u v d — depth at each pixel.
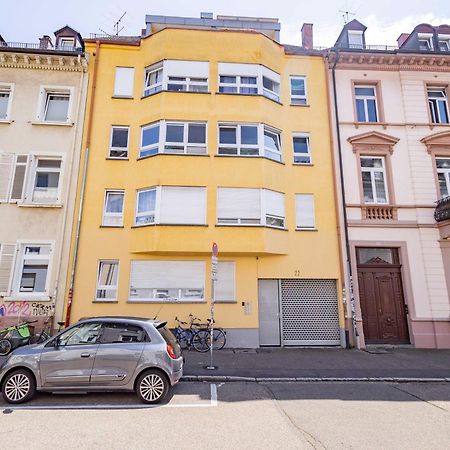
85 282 12.47
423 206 13.84
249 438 4.82
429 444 4.70
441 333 12.67
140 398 6.27
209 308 12.58
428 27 16.41
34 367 6.27
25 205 12.94
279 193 13.70
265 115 13.97
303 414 5.82
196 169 13.14
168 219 12.66
